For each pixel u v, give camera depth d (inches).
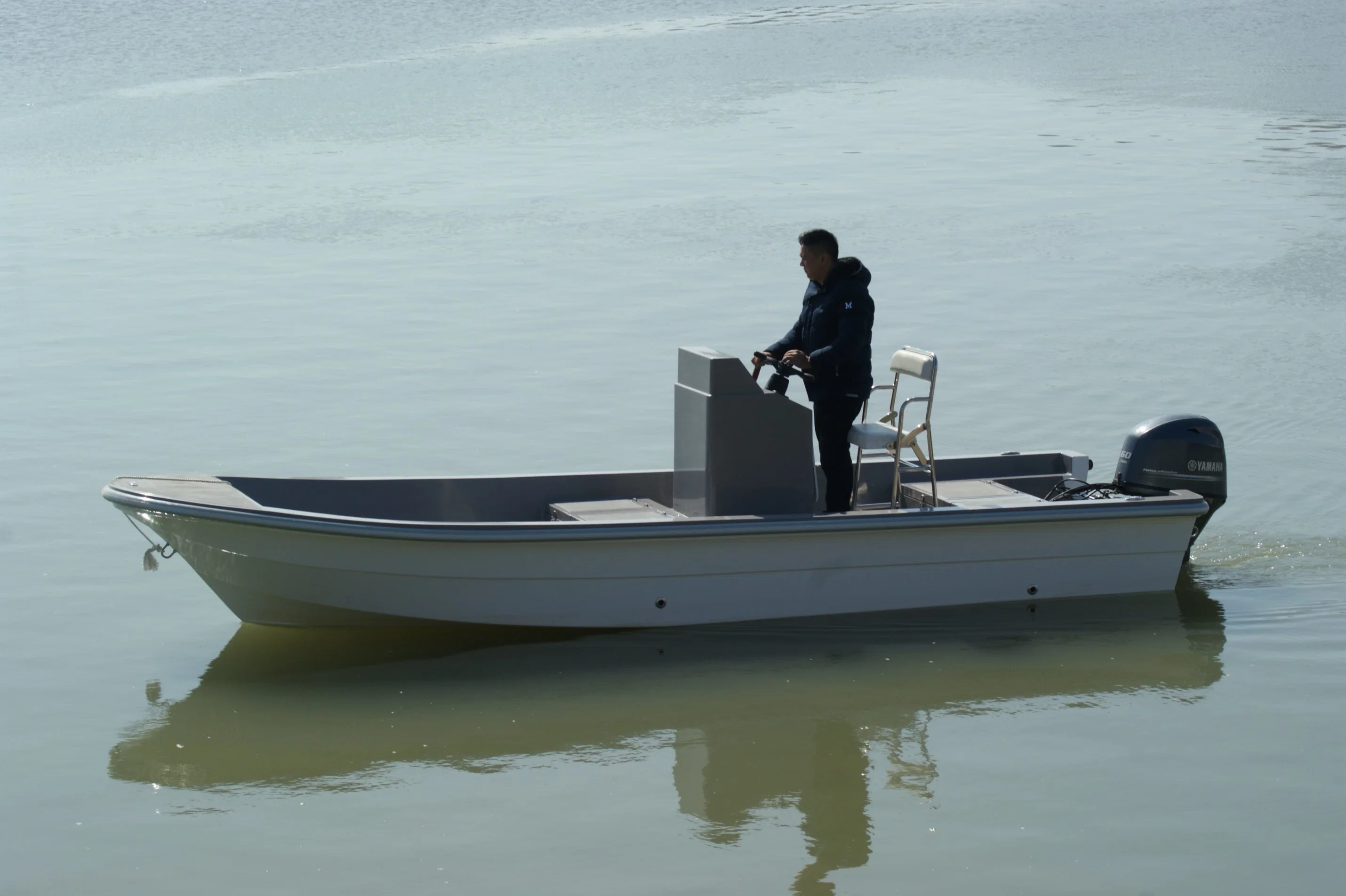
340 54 2309.3
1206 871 294.5
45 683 384.5
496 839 309.6
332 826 314.3
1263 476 558.9
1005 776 336.5
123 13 2691.9
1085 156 1376.7
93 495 541.6
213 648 408.2
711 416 410.9
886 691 382.6
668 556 405.1
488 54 2292.1
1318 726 359.9
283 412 657.6
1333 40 2455.7
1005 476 494.6
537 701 376.5
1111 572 440.5
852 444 429.7
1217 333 773.9
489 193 1236.5
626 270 948.0
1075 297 858.8
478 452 597.0
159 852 303.6
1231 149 1402.6
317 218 1146.0
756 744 353.7
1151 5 3102.9
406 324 825.5
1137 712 369.1
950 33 2600.9
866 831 312.2
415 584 397.1
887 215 1111.6
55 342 789.2
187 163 1416.1
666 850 305.1
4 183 1326.3
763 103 1785.2
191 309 866.8
